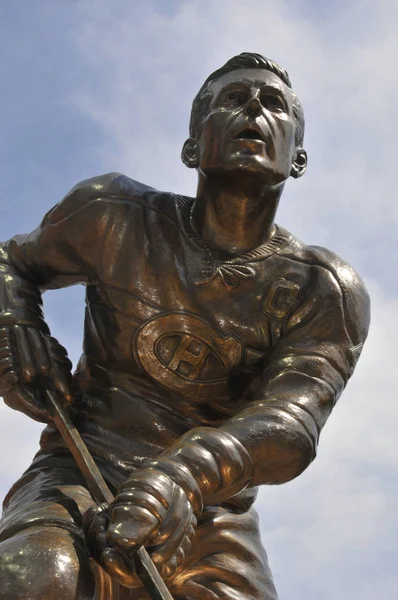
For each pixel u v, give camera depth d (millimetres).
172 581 6539
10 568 5629
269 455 6363
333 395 6801
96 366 7160
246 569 6695
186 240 7219
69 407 7031
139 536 5699
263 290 7109
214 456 6156
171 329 7016
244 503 6961
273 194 7207
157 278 7090
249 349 7043
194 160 7504
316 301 7062
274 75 7355
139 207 7289
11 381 6914
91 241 7219
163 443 6926
